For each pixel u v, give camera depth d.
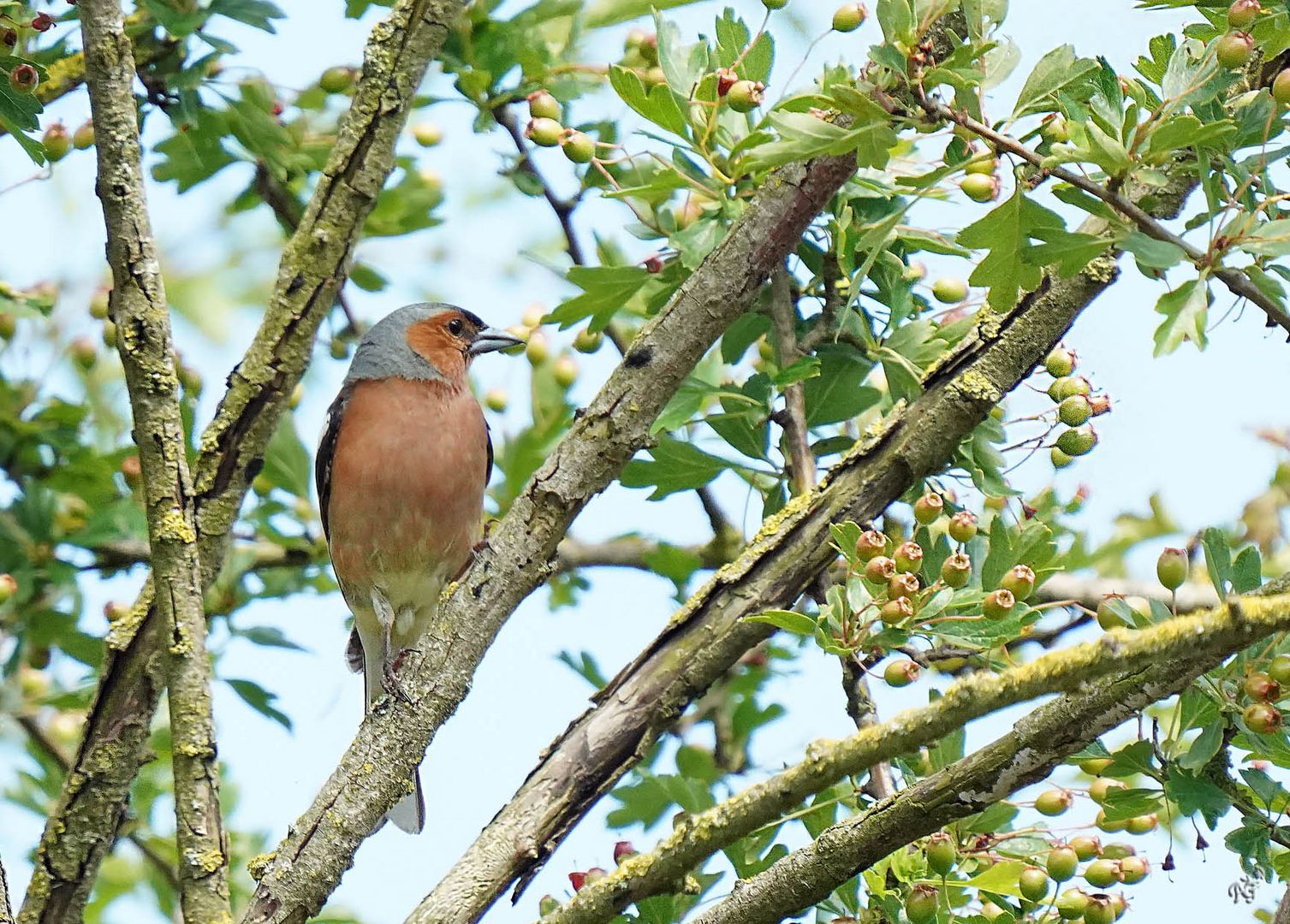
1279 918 6.68
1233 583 6.99
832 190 8.06
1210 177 6.50
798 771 7.00
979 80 6.52
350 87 11.54
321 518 11.96
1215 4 7.62
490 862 8.12
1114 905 7.57
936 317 10.39
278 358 8.91
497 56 11.09
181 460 8.07
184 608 7.98
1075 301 8.53
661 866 7.34
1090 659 6.07
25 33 9.85
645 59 11.03
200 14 10.59
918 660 8.81
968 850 8.11
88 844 8.50
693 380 10.01
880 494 8.74
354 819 7.88
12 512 11.37
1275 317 6.34
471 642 8.05
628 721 8.50
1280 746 7.06
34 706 11.24
